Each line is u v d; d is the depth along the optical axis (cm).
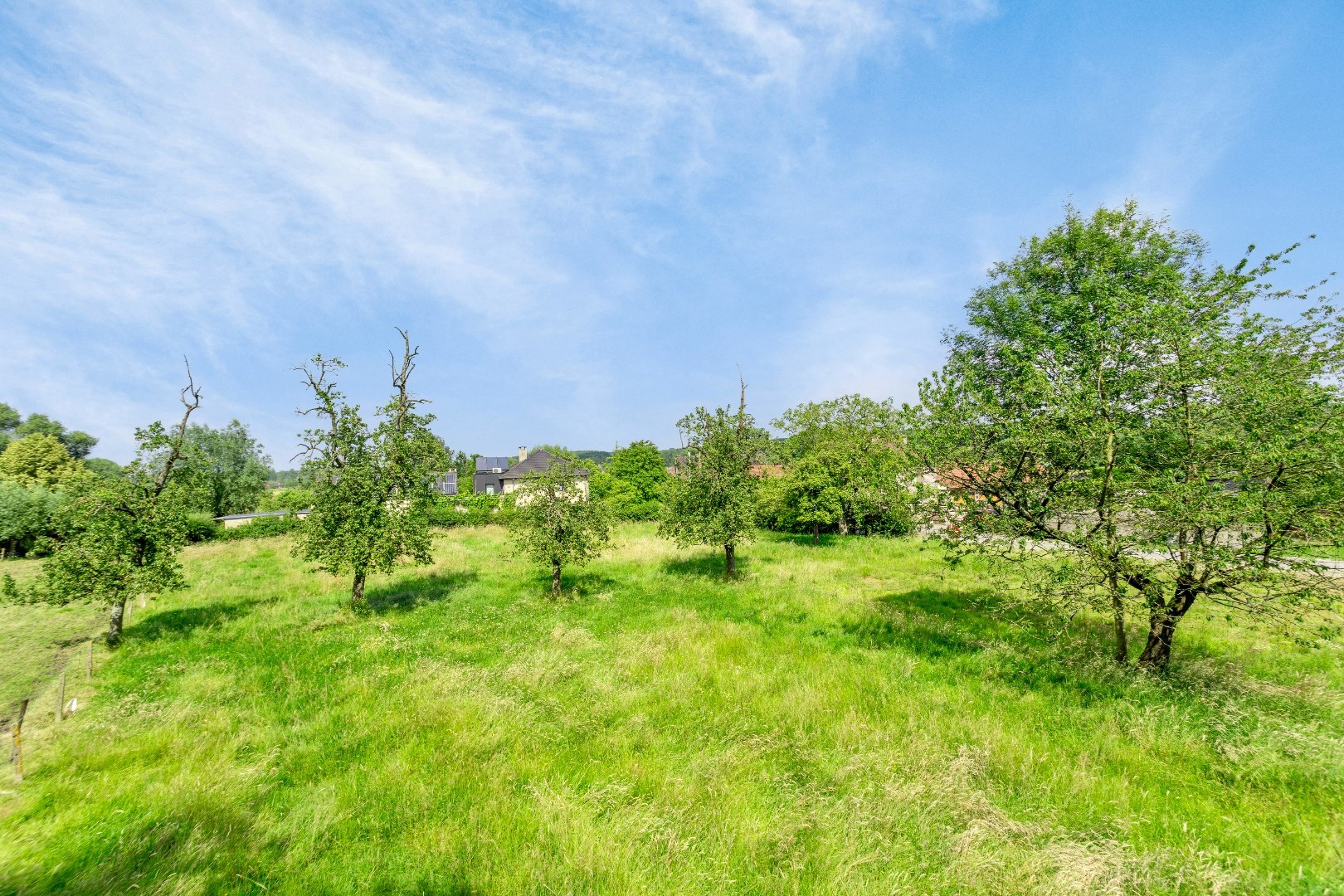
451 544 2702
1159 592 812
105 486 1177
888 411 2592
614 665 964
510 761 650
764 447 1750
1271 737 637
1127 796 561
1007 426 888
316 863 484
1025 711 760
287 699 848
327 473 1403
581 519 1540
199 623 1324
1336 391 715
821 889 439
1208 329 839
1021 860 468
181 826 512
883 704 787
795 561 2011
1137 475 809
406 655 1039
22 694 928
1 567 2561
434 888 448
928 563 1912
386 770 626
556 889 438
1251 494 691
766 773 620
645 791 589
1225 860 469
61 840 503
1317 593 702
